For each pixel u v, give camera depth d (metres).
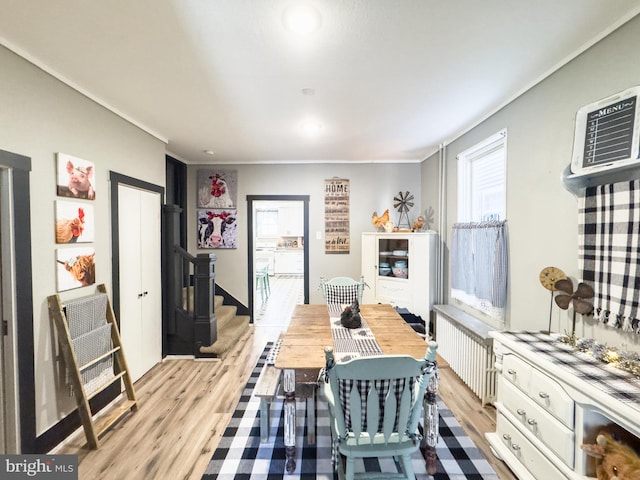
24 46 1.63
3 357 1.65
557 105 1.87
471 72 1.95
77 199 2.09
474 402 2.42
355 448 1.38
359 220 4.52
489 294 2.51
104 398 2.32
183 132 3.11
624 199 1.40
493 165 2.82
